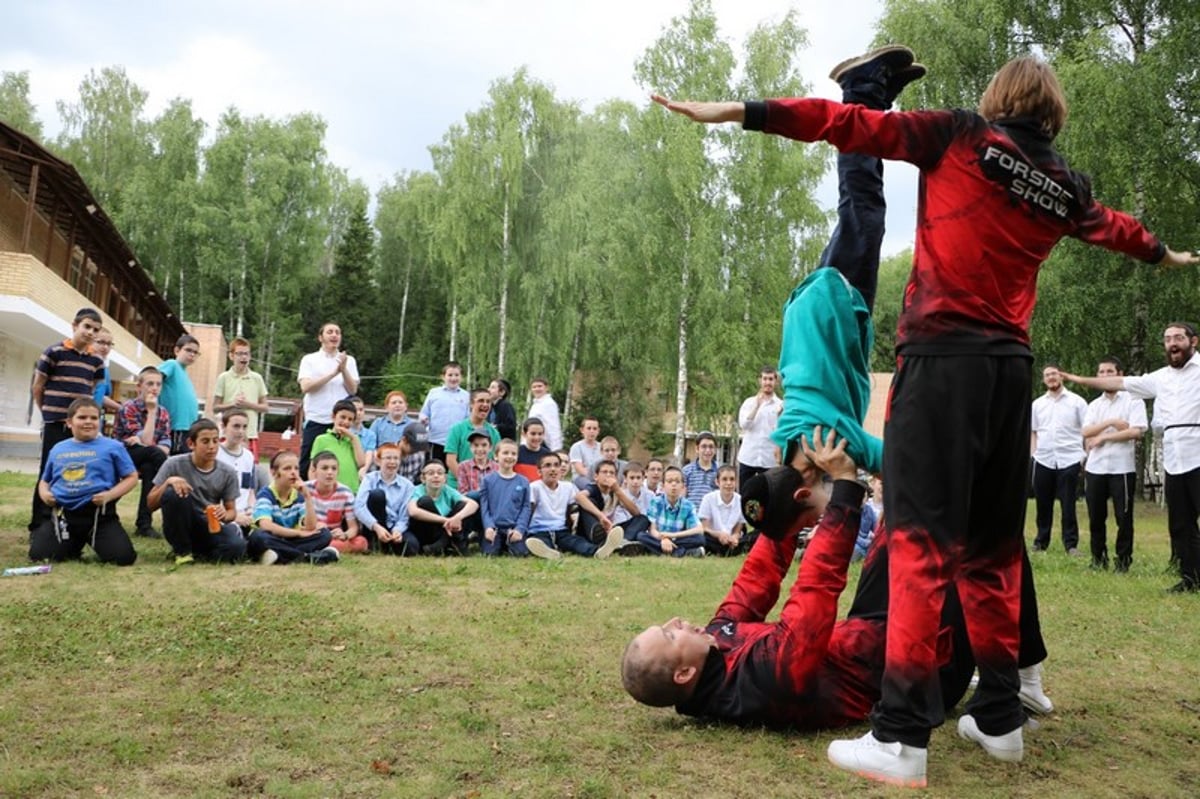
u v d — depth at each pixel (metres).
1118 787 2.96
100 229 27.20
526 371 33.97
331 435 9.33
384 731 3.27
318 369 9.69
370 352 58.88
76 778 2.77
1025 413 3.05
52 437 7.70
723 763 3.06
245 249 45.09
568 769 2.96
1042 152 2.96
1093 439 8.48
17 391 26.23
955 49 20.62
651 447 42.34
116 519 6.94
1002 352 2.95
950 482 2.94
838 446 3.35
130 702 3.50
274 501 7.43
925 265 3.01
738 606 3.70
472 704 3.59
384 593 5.88
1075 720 3.67
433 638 4.61
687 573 7.38
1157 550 10.88
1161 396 7.41
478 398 9.86
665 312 26.72
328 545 7.48
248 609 5.09
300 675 3.91
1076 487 10.04
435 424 10.49
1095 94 17.47
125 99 47.22
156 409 8.87
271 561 7.08
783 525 3.56
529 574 7.01
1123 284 18.73
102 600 5.32
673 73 26.56
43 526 6.87
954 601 3.43
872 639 3.47
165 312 37.75
